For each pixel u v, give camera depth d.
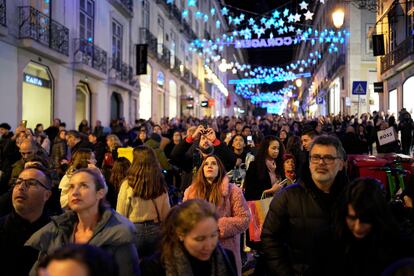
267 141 5.65
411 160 6.82
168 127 16.20
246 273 5.09
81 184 2.92
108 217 2.91
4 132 10.76
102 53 19.44
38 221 3.49
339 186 3.12
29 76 14.74
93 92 19.27
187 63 38.34
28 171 3.52
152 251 4.42
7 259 3.35
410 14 20.02
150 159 4.55
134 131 15.27
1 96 12.99
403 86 21.14
